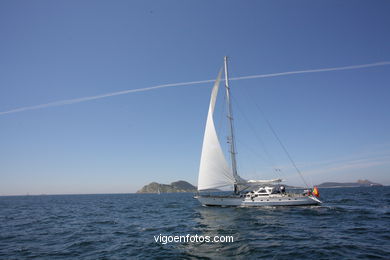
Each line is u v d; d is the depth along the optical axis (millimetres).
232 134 34781
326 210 29359
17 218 32156
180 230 20031
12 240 17953
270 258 12164
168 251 13844
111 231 20875
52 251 14711
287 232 17969
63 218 31344
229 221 23219
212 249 13945
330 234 17109
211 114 33875
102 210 42656
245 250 13555
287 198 31406
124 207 48562
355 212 27828
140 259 12625
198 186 33906
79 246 15781
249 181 33062
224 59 36938
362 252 12781
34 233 20641
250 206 31875
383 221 22062
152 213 34406
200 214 28844
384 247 13680
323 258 11945
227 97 35781
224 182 32875
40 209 48875
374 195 64312
